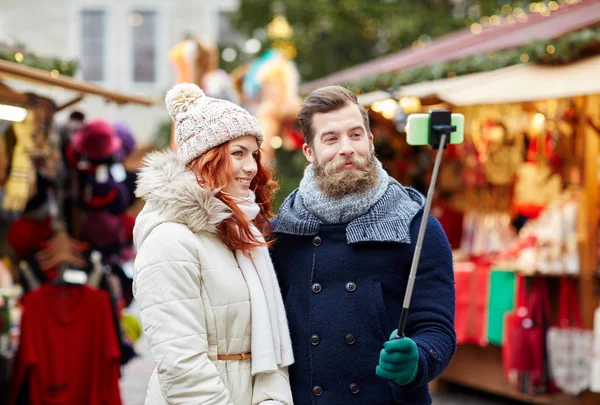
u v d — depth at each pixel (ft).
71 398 17.79
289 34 60.08
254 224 9.21
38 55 19.13
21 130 18.15
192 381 8.05
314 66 60.49
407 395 8.46
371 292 8.84
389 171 25.32
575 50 18.24
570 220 19.43
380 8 58.39
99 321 18.16
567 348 19.12
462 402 22.33
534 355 19.49
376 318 8.78
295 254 9.30
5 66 14.98
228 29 63.82
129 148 22.33
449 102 18.70
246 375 8.52
